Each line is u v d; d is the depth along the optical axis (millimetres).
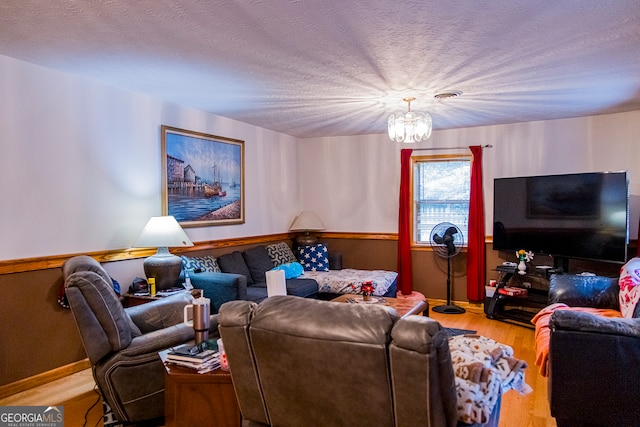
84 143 3455
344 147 6219
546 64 3059
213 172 4738
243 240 5219
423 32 2494
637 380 2113
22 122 3049
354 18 2309
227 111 4602
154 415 2461
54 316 3262
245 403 1719
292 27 2422
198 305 2375
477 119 5012
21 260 3035
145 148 3959
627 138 4699
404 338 1253
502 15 2277
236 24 2383
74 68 3188
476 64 3051
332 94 3871
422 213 5879
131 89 3752
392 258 5992
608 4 2158
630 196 4688
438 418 1317
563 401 2271
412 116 3844
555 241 4629
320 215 6391
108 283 2551
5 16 2287
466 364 1570
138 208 3908
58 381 3240
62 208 3309
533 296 4859
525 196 4871
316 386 1467
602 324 2168
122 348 2367
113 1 2115
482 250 5398
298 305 1524
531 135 5191
